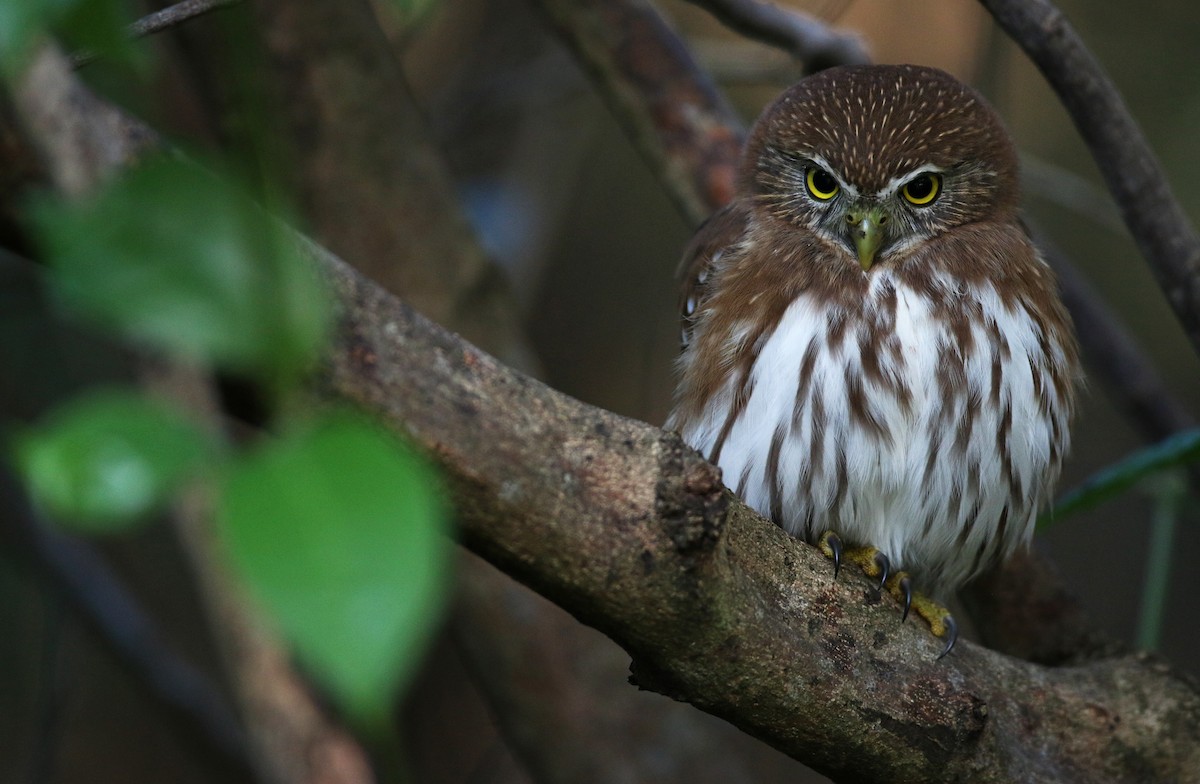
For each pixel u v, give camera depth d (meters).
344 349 4.29
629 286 14.56
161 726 13.30
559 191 12.77
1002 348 7.56
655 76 9.03
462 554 9.02
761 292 7.81
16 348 10.95
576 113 12.89
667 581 4.71
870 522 7.55
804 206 7.94
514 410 4.52
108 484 1.62
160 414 1.68
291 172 8.70
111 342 9.38
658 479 4.64
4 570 12.10
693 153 8.95
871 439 7.44
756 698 5.21
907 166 7.72
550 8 9.09
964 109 7.97
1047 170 10.67
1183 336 14.34
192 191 1.70
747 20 9.06
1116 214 10.71
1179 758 6.37
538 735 9.16
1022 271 7.78
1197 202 12.95
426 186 9.09
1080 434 15.12
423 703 12.95
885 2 14.61
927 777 5.58
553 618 9.19
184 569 13.52
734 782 9.38
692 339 8.21
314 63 8.85
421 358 4.43
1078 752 6.23
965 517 7.57
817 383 7.52
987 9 7.13
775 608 5.48
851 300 7.63
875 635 5.57
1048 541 14.97
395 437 4.34
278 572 1.55
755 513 5.63
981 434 7.49
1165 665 6.66
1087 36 13.37
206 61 8.09
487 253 9.22
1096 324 9.17
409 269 8.98
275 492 1.63
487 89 12.23
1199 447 6.68
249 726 9.61
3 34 1.68
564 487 4.54
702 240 8.48
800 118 8.02
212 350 1.71
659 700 9.34
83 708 13.17
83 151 4.43
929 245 7.80
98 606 10.46
